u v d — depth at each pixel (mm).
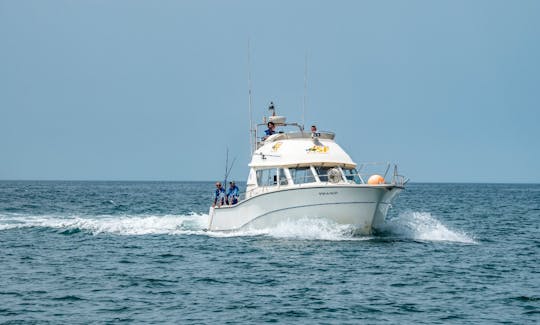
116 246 70062
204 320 38656
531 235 86812
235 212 73438
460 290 47188
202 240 73375
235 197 76875
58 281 50125
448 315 40094
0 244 72125
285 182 67625
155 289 47094
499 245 73062
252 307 41719
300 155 67562
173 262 58812
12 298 43969
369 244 66812
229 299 43938
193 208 153125
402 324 38094
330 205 64688
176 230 85438
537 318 39500
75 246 70375
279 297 44531
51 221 102125
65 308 41281
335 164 68312
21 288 47312
